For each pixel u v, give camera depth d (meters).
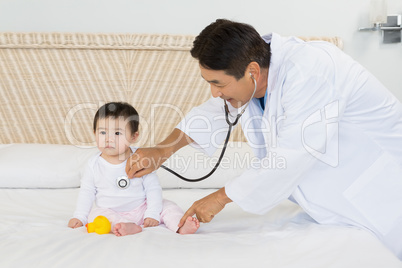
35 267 1.11
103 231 1.44
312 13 2.71
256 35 1.41
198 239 1.39
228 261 1.19
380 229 1.49
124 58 2.62
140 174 1.62
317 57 1.40
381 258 1.20
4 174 2.13
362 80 1.46
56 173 2.17
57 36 2.57
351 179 1.49
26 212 1.77
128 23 2.66
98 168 1.66
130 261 1.16
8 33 2.55
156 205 1.63
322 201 1.50
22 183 2.14
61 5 2.62
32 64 2.60
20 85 2.62
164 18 2.67
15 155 2.24
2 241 1.30
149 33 2.66
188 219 1.48
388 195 1.48
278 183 1.39
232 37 1.34
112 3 2.64
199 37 1.39
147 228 1.52
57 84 2.63
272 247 1.31
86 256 1.18
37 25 2.63
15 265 1.12
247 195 1.41
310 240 1.35
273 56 1.44
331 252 1.24
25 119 2.65
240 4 2.68
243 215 1.72
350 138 1.49
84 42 2.58
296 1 2.69
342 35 2.73
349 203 1.49
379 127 1.49
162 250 1.25
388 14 2.71
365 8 2.71
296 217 1.63
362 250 1.26
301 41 1.51
